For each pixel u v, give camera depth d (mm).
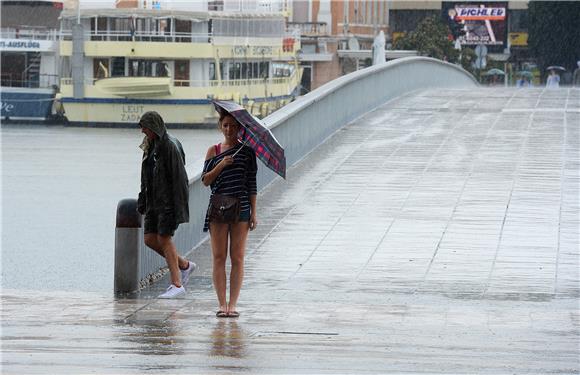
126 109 119188
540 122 49969
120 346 18062
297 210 34031
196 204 29859
